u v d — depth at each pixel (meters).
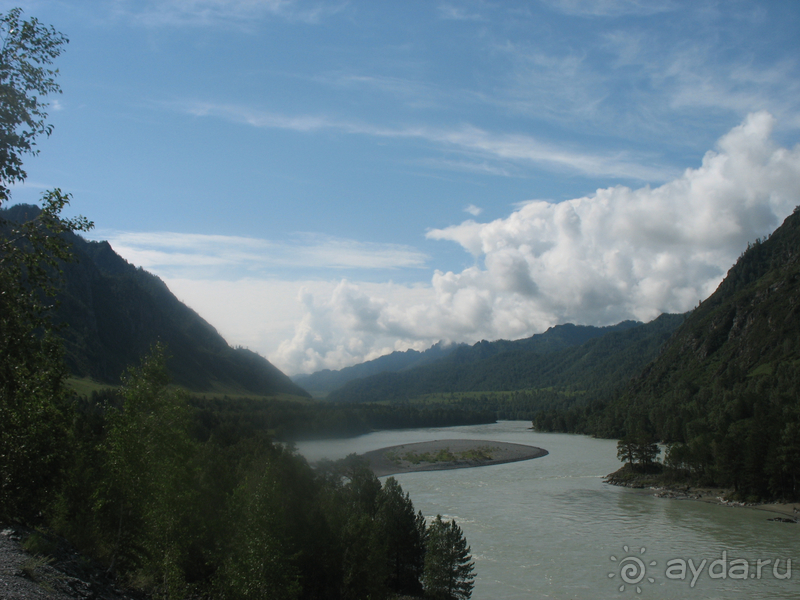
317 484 62.94
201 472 46.59
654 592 51.84
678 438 183.75
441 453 162.50
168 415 33.56
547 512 86.88
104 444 33.53
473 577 55.91
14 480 25.42
